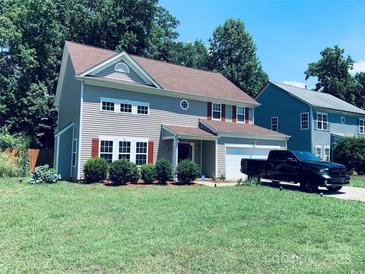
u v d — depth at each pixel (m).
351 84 52.38
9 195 12.90
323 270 5.82
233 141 23.45
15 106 29.53
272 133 25.56
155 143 21.89
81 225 8.66
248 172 19.91
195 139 22.38
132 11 37.16
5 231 8.02
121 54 20.81
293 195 14.00
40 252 6.58
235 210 10.60
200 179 22.03
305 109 32.56
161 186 17.12
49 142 32.44
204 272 5.73
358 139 28.69
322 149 32.72
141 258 6.32
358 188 18.58
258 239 7.61
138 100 21.45
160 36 41.75
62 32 34.34
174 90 22.80
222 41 49.59
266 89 36.69
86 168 17.77
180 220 9.26
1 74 30.42
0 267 5.76
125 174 17.33
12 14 30.70
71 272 5.65
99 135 19.72
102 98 20.06
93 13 37.56
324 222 9.30
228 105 26.14
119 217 9.62
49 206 11.05
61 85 24.84
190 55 47.72
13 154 22.98
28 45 30.86
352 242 7.52
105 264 6.00
